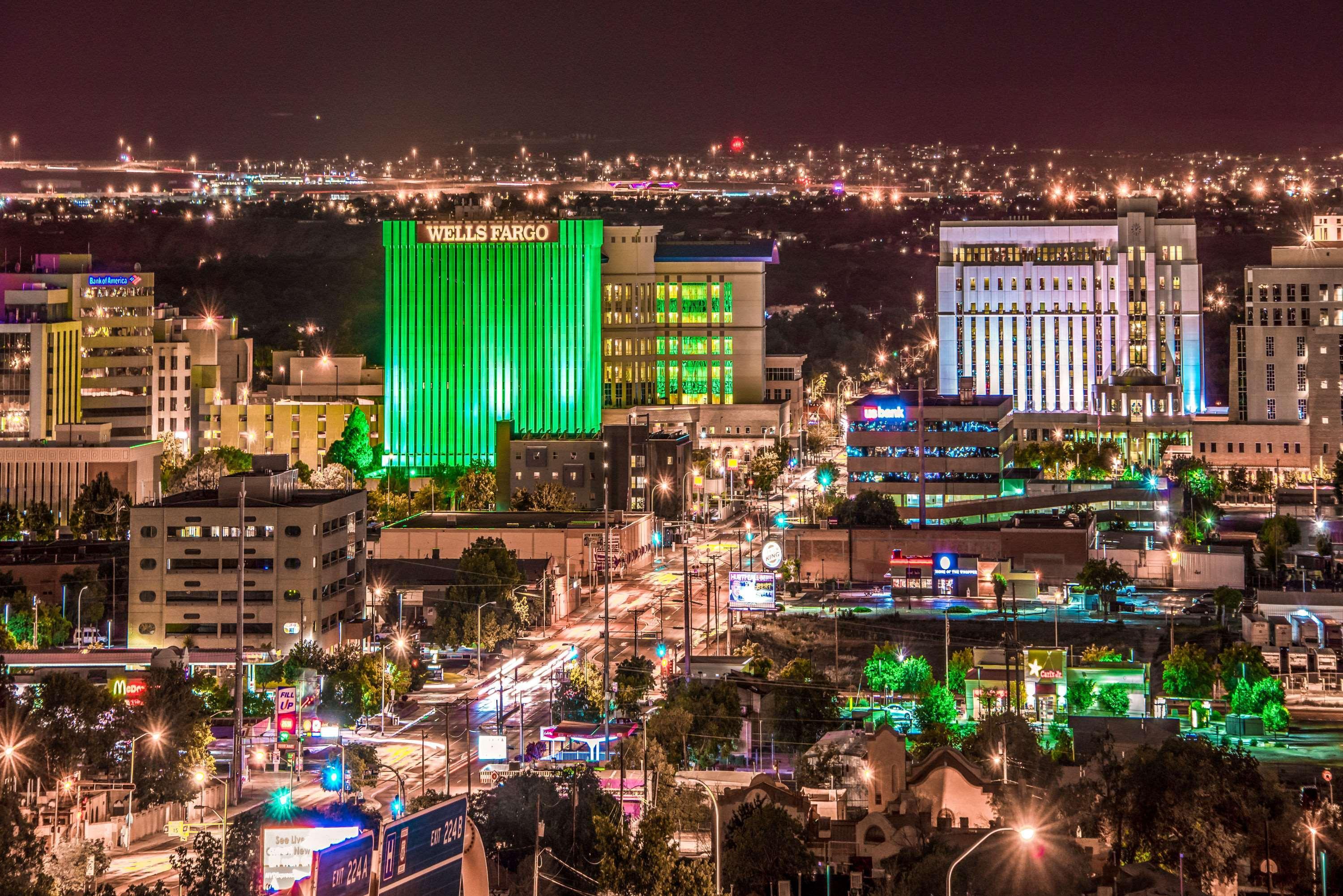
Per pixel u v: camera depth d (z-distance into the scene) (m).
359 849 88.75
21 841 153.12
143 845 182.38
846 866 160.88
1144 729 197.62
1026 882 144.88
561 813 158.38
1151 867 155.12
